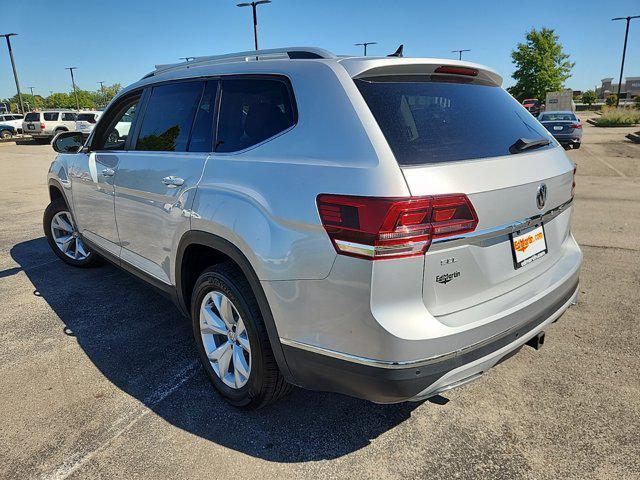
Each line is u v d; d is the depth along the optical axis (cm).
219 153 272
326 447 247
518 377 301
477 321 209
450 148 216
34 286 466
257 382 251
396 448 246
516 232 234
